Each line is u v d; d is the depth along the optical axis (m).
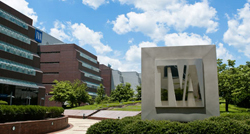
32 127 14.14
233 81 32.47
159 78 10.39
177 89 10.15
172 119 10.09
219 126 8.29
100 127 9.50
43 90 57.81
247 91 31.12
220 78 33.16
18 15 54.81
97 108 43.44
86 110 40.91
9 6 51.91
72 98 57.84
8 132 12.04
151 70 10.63
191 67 10.22
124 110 38.84
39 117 16.25
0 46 46.62
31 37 59.00
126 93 73.88
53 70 79.69
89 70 88.44
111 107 44.72
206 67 10.26
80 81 72.19
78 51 81.12
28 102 52.19
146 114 10.32
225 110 35.19
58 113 20.44
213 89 10.02
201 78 10.06
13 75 48.94
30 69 54.66
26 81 53.06
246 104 40.88
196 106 9.89
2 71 45.91
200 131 8.21
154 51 10.77
